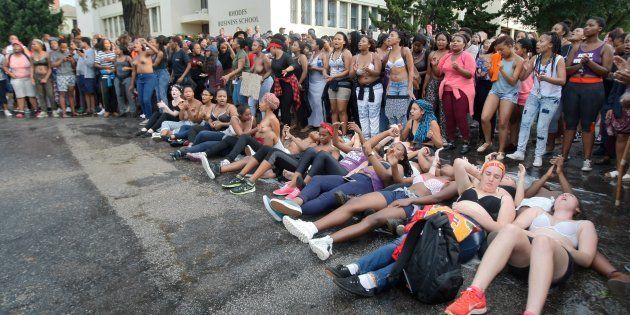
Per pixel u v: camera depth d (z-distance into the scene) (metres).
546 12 18.67
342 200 3.82
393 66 6.46
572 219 3.40
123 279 3.05
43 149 6.99
